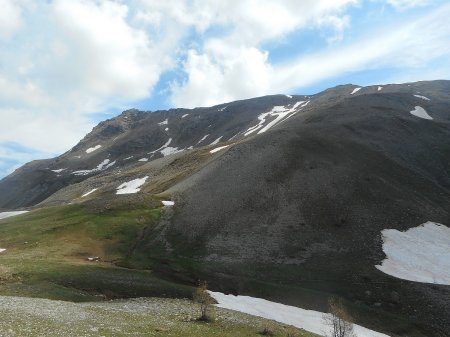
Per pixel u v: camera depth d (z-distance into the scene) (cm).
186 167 14225
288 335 3997
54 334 2747
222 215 8231
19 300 3981
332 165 9781
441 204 9200
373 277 6400
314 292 5962
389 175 9925
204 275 6275
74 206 9381
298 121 14825
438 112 16788
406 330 5275
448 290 6112
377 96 17600
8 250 6825
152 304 4616
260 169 9638
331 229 7706
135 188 14788
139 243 7494
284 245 7256
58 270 5475
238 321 4269
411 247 7256
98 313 3788
